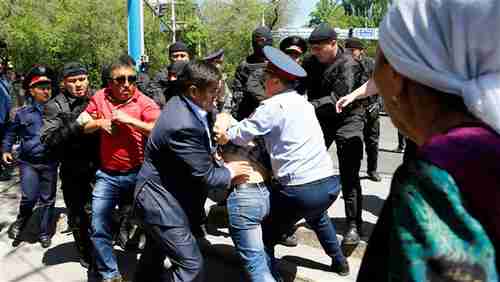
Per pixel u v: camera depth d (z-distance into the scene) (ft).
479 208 2.35
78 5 73.82
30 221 15.70
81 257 12.71
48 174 13.79
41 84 13.48
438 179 2.39
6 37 66.74
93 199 11.32
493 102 2.50
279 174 9.71
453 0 2.53
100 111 11.23
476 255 2.26
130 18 23.89
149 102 11.51
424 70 2.65
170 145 8.64
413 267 2.30
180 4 113.50
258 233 9.66
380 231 2.64
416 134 2.90
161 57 90.79
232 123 10.18
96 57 75.15
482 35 2.49
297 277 11.70
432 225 2.31
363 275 2.70
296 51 13.85
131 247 13.70
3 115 19.01
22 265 12.92
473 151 2.45
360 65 12.99
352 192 12.44
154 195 9.04
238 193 9.54
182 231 9.14
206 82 8.52
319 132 9.96
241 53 144.05
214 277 12.23
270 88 9.90
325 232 11.29
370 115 18.63
